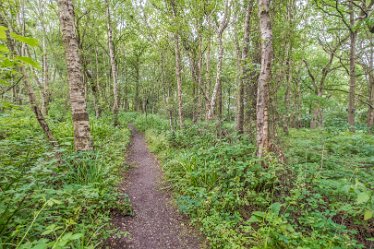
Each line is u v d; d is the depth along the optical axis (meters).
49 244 1.75
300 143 6.95
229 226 3.58
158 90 23.56
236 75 8.53
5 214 2.59
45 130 5.20
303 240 2.96
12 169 3.59
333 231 3.31
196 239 3.64
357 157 6.16
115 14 14.96
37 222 2.82
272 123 5.89
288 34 7.10
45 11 15.21
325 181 4.23
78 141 5.48
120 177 6.09
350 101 10.76
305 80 18.70
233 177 4.78
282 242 2.98
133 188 5.62
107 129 10.49
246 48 8.00
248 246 3.18
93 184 4.09
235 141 7.07
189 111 20.16
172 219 4.23
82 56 13.17
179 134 10.04
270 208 3.65
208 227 3.70
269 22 4.93
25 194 2.86
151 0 11.09
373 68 16.89
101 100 16.05
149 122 17.73
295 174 4.81
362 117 22.28
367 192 2.39
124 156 8.38
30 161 4.09
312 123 17.03
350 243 2.89
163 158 8.08
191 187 4.86
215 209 4.10
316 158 6.25
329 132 8.89
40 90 12.14
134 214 4.28
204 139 8.48
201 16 9.27
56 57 16.80
